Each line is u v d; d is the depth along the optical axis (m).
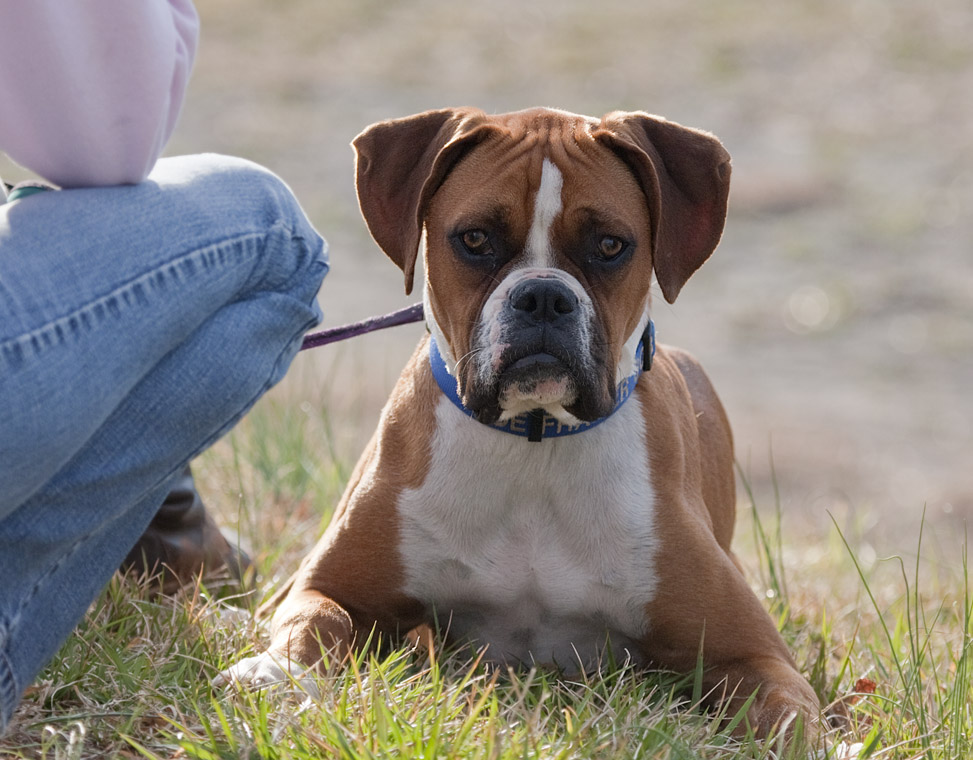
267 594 7.72
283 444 10.79
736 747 5.73
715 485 8.05
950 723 6.18
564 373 6.27
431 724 5.27
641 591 6.75
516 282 6.34
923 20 42.25
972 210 30.55
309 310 5.35
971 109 36.25
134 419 4.84
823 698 6.86
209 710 5.47
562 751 5.10
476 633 7.14
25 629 4.80
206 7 45.19
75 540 4.80
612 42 41.59
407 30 43.53
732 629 6.71
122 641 6.18
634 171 6.69
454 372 6.75
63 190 4.75
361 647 6.93
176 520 7.44
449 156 6.64
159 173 5.02
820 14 43.31
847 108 36.72
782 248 29.08
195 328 4.95
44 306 4.43
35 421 4.33
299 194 31.34
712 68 39.31
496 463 6.72
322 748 5.04
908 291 27.06
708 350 24.61
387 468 6.98
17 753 4.92
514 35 42.72
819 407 22.30
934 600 9.80
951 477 19.41
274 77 38.97
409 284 6.70
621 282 6.59
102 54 4.54
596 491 6.74
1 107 4.55
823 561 11.08
